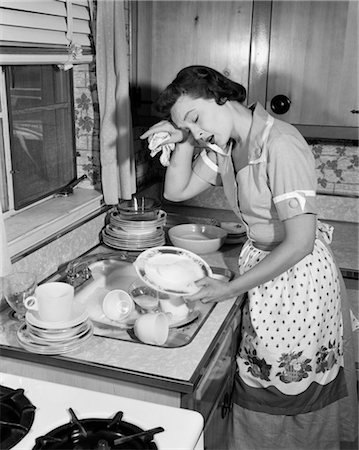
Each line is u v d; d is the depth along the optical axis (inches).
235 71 96.4
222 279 77.3
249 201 68.4
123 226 88.0
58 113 87.1
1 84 73.2
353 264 87.3
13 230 73.2
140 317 61.2
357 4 89.7
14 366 60.0
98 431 47.0
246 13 93.7
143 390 55.7
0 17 62.8
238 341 76.9
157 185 116.0
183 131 70.6
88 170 94.1
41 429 47.3
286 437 76.7
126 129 88.7
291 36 93.0
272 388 72.5
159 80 99.7
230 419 77.4
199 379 55.6
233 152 69.4
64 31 76.7
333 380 75.8
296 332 69.3
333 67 92.7
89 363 56.2
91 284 77.0
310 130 95.7
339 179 110.0
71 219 83.5
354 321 83.9
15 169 77.8
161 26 97.1
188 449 45.5
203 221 101.3
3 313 66.4
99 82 85.7
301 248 62.1
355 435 83.7
